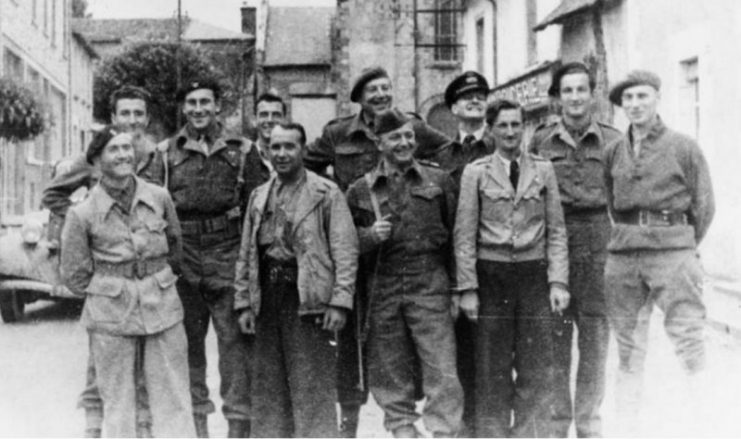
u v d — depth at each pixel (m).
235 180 5.88
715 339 7.98
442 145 6.05
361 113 5.99
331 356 5.16
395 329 5.27
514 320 5.20
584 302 5.55
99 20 49.72
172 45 34.69
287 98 39.81
